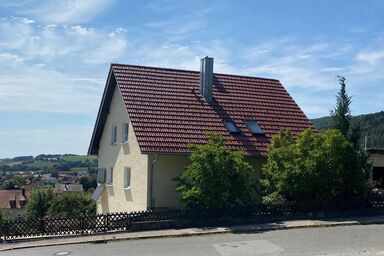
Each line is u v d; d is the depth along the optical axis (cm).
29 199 5419
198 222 1964
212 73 2656
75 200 4931
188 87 2662
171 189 2266
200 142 2323
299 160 2112
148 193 2222
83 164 15738
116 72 2575
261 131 2566
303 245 1530
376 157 2645
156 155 2219
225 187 1998
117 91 2677
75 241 1733
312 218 2080
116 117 2697
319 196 2144
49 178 11544
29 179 11231
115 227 1919
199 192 1981
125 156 2544
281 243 1575
